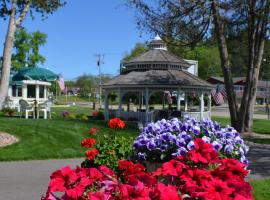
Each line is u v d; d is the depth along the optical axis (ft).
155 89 89.97
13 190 27.96
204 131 20.62
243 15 76.33
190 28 76.79
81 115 91.97
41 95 113.29
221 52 77.15
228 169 12.66
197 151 14.43
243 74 311.27
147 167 19.51
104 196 10.65
